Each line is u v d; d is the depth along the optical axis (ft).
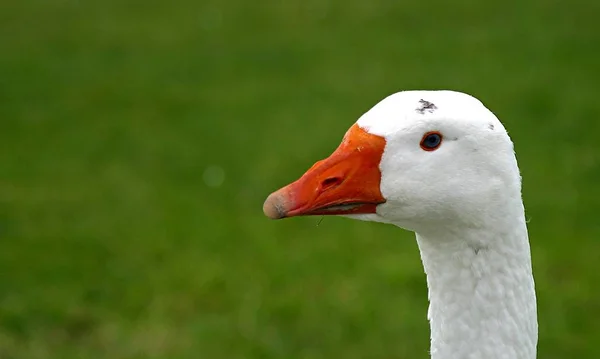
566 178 40.14
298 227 37.76
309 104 51.57
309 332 30.71
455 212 14.67
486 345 15.29
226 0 76.28
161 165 44.55
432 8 69.67
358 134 15.06
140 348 30.42
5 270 34.81
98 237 37.40
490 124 14.39
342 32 65.41
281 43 63.72
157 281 34.04
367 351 29.66
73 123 50.26
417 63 57.31
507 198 14.64
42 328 31.58
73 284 33.99
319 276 33.81
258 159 44.45
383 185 14.83
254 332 30.83
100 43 65.10
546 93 50.26
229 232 37.55
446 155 14.43
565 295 31.55
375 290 32.63
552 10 66.54
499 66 55.52
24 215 39.37
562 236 35.40
